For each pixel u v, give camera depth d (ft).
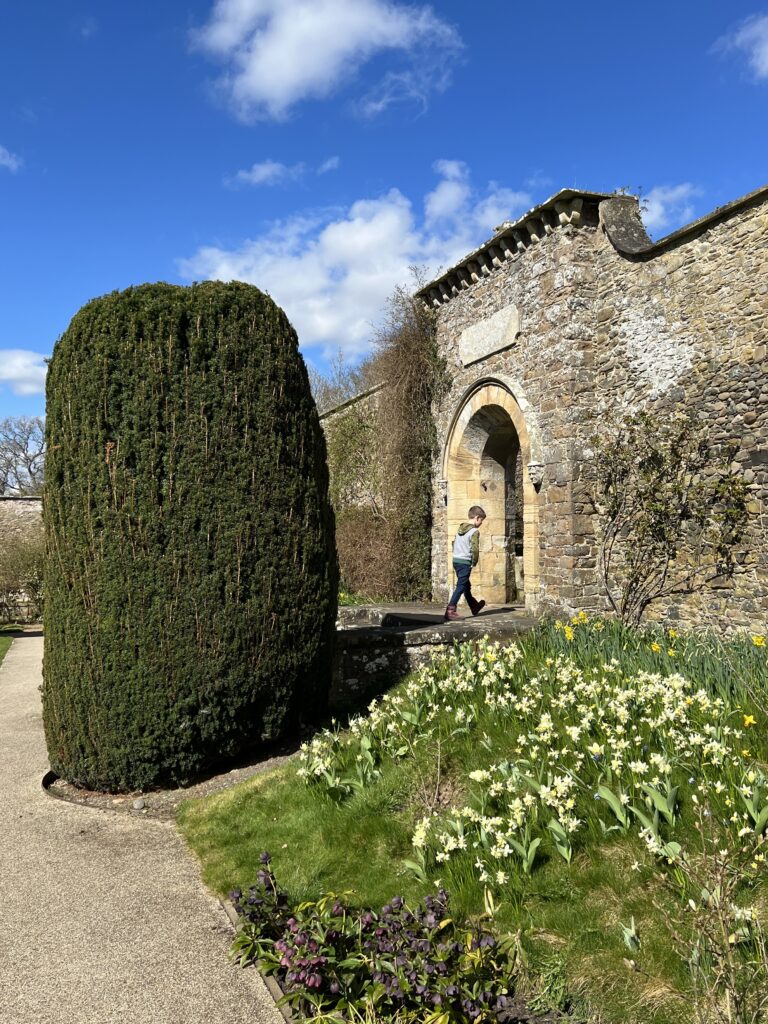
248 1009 8.93
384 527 43.42
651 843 9.64
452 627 22.90
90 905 11.61
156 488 16.12
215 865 12.85
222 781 16.83
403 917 8.76
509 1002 7.91
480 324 35.35
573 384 28.30
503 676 16.78
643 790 10.87
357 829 12.98
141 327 16.46
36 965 9.92
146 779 16.48
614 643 19.01
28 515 73.10
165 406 16.29
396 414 41.78
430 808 12.89
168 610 16.02
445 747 14.90
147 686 16.02
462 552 29.50
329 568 18.70
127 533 16.01
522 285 31.86
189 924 10.99
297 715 18.20
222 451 16.65
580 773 12.36
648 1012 7.86
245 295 17.40
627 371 26.96
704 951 7.72
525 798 11.14
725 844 9.66
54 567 16.78
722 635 22.06
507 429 37.35
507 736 14.53
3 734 22.85
